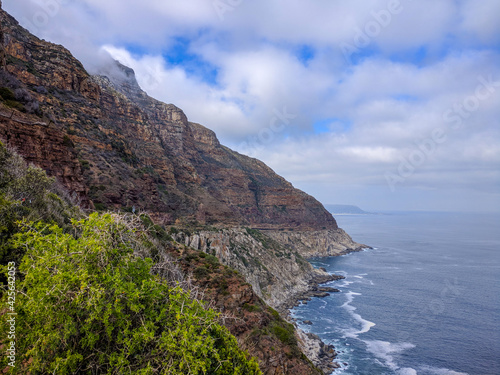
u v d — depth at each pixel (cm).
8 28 5481
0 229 732
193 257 2509
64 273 488
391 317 6359
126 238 654
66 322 467
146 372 479
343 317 6344
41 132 2456
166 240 2747
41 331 454
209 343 617
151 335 507
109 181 4678
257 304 2175
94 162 4822
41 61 5575
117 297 524
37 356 450
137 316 555
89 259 546
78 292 480
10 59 4941
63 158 2669
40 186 1186
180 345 540
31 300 462
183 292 670
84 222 610
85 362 488
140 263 638
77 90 6044
